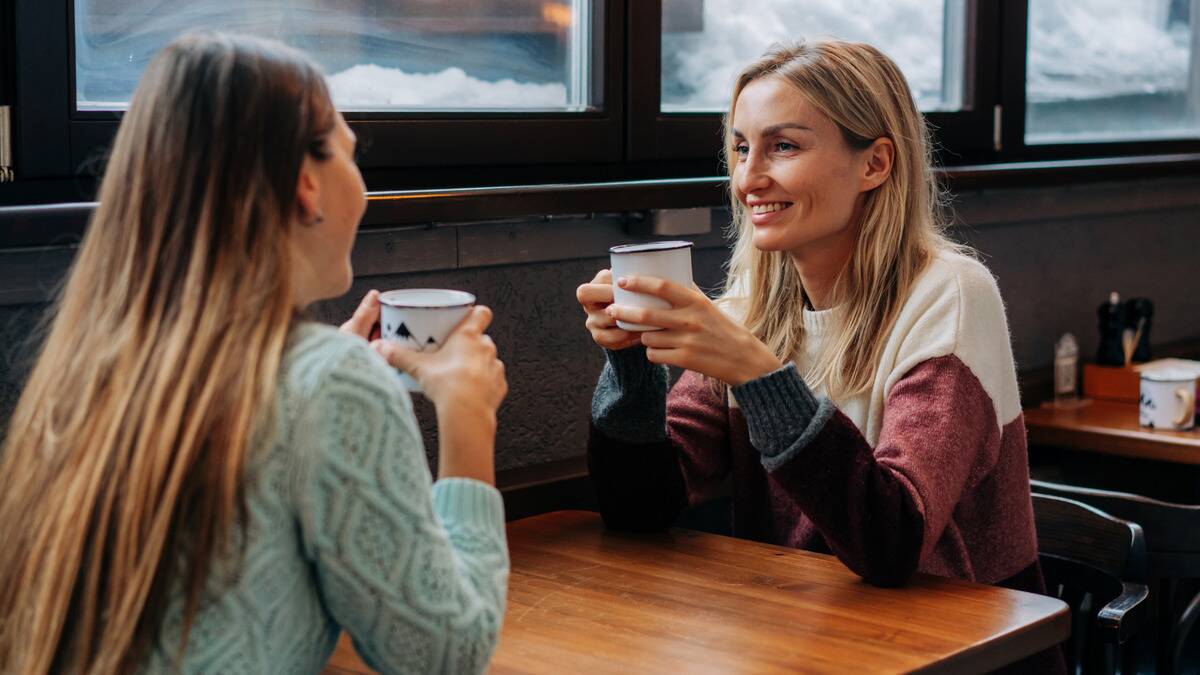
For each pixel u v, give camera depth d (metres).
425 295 1.24
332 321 1.89
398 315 1.18
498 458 2.13
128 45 1.73
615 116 2.24
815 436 1.49
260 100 1.00
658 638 1.36
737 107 1.75
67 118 1.68
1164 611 2.04
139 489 0.95
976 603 1.46
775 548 1.70
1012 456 1.73
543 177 2.07
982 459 1.67
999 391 1.68
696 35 2.37
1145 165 3.05
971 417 1.62
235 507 0.96
